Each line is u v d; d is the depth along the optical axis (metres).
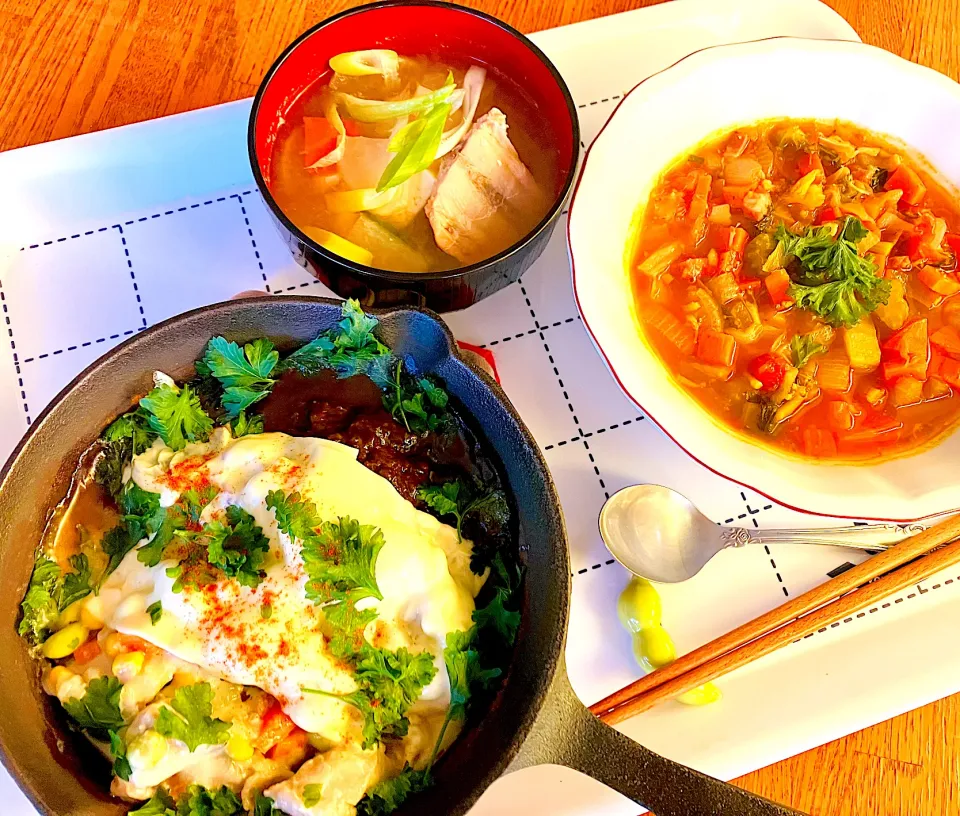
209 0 0.42
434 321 0.28
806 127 0.37
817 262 0.34
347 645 0.26
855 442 0.32
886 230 0.36
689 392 0.33
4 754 0.23
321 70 0.35
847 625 0.32
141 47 0.41
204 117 0.37
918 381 0.33
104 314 0.35
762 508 0.34
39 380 0.34
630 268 0.35
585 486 0.33
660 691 0.29
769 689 0.31
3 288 0.35
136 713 0.26
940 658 0.31
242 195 0.37
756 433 0.33
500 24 0.34
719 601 0.32
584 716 0.25
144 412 0.29
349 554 0.26
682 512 0.33
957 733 0.33
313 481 0.27
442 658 0.27
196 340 0.28
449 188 0.33
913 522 0.31
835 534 0.32
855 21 0.43
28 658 0.26
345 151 0.34
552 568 0.26
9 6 0.41
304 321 0.28
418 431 0.30
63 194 0.36
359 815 0.26
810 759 0.33
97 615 0.27
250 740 0.26
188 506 0.28
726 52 0.35
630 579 0.32
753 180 0.36
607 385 0.35
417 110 0.34
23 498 0.26
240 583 0.26
